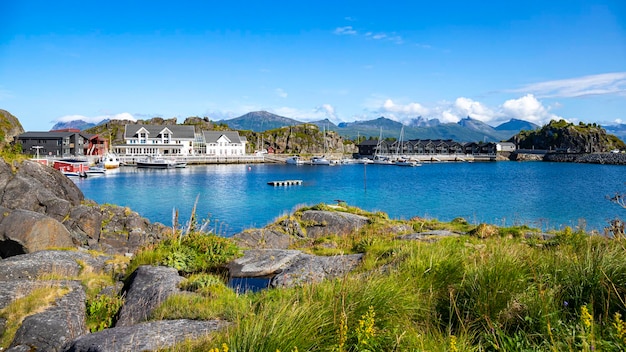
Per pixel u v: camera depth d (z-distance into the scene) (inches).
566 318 223.1
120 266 528.4
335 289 265.6
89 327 343.6
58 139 4510.3
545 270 278.4
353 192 2600.9
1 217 633.6
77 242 797.2
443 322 246.1
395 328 223.3
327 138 7603.4
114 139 6161.4
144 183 3093.0
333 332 218.8
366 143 7475.4
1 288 375.6
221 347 201.2
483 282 254.7
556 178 3742.6
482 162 6914.4
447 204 2036.2
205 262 533.6
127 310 358.9
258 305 313.0
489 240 475.5
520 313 230.2
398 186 3004.4
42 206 902.4
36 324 310.8
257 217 1700.3
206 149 6018.7
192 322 300.8
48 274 449.1
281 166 5442.9
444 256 332.2
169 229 1071.0
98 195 2381.9
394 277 291.0
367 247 571.5
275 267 510.3
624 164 6102.4
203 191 2618.1
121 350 253.0
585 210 1795.0
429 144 7396.7
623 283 240.1
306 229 887.7
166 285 402.9
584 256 281.6
